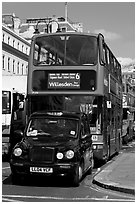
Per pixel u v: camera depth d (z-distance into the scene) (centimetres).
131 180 1194
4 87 2105
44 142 1144
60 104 1532
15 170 1120
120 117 2484
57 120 1259
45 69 1551
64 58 1552
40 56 1571
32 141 1159
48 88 1542
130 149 2770
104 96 1570
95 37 1555
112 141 1956
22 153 1122
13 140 1858
